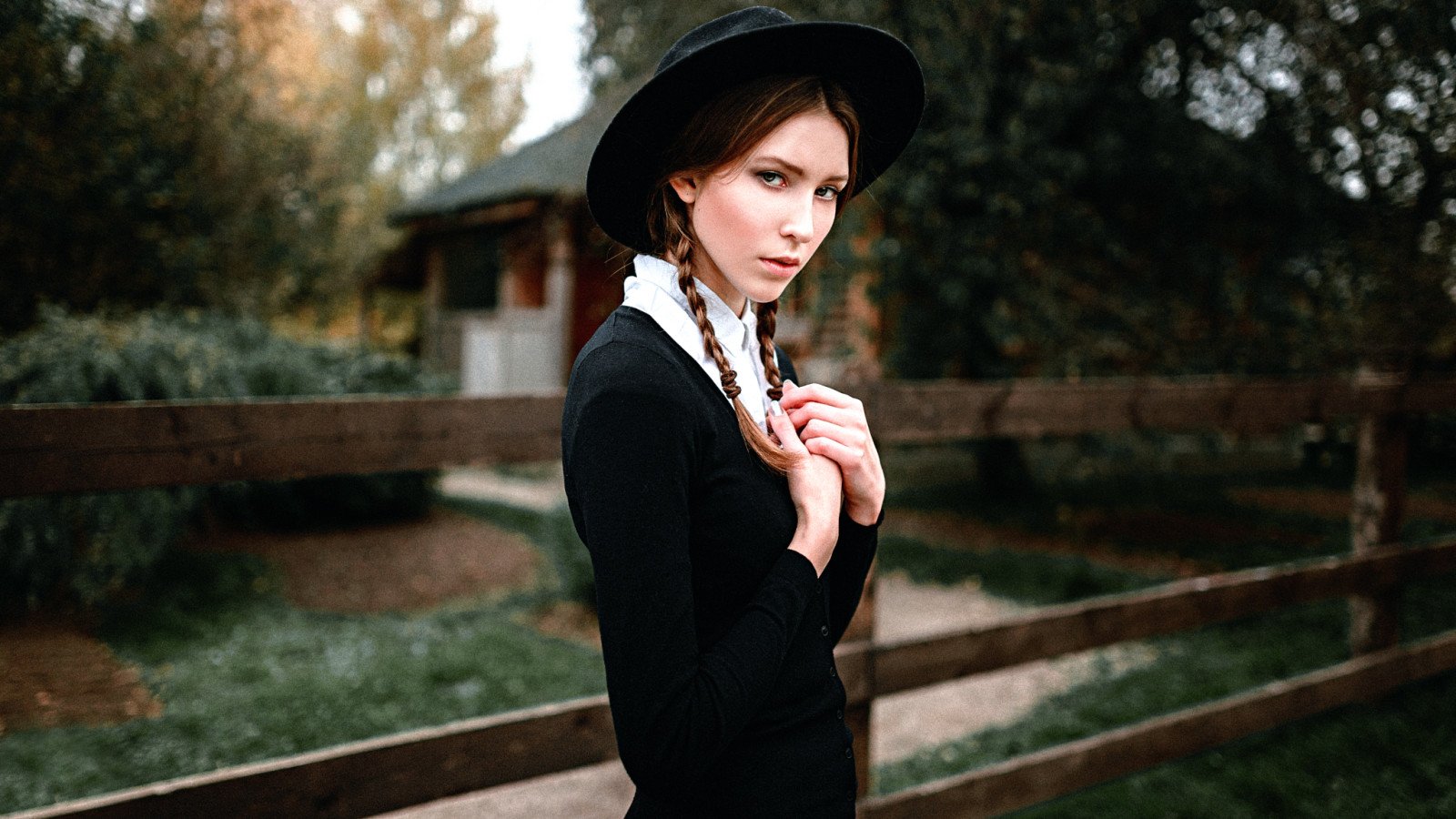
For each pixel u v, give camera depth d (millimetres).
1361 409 3383
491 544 6574
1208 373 6477
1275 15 5246
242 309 7238
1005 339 6328
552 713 1801
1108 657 4480
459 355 14047
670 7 6832
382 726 3305
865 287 6836
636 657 776
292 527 6648
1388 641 3461
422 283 16469
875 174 1126
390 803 1628
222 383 5227
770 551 904
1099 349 6344
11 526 3930
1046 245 6395
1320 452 6832
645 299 925
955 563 6438
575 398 876
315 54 11617
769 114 848
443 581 5617
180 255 6336
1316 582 3135
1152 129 6484
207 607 4758
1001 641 2340
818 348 8633
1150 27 6035
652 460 804
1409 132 4816
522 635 4488
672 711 776
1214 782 2979
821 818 931
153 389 4715
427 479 7355
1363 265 5363
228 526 6496
